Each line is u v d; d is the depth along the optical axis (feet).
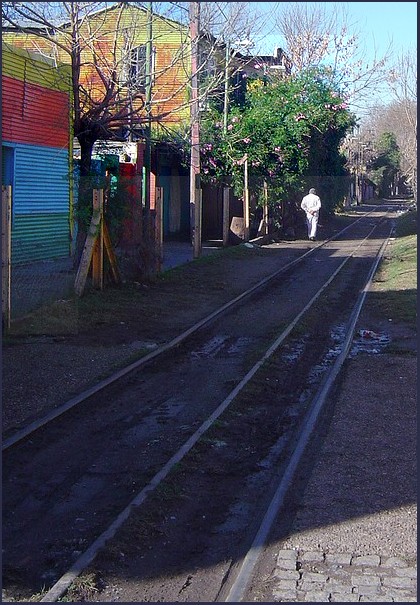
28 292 42.34
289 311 50.93
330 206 132.87
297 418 28.48
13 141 60.59
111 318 44.93
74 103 51.34
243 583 16.26
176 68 68.59
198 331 43.65
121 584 16.55
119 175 57.16
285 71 129.80
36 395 29.68
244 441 25.89
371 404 29.09
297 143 106.32
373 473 22.27
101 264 51.75
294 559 17.25
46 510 20.25
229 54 62.23
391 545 17.87
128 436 25.91
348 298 56.95
